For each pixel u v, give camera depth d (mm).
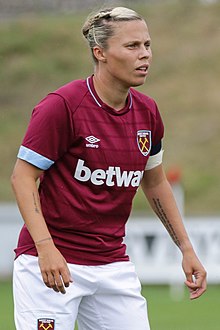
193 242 40719
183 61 72750
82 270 15008
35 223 14398
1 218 46188
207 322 30516
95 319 15422
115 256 15312
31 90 71312
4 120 68000
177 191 39969
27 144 14680
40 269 14305
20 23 79938
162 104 67875
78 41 76812
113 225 15258
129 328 15328
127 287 15344
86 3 83438
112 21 14812
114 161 14938
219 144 63031
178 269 40688
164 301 37469
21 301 15008
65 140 14758
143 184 16453
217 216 40719
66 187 14922
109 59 14828
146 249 41125
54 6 83500
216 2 80375
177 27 77312
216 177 59625
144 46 14867
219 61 72375
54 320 14844
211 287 41969
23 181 14609
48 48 76125
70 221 14953
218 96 68250
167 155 62219
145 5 81562
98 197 14977
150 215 42938
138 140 15234
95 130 14828
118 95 14992
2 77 72750
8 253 46188
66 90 14859
